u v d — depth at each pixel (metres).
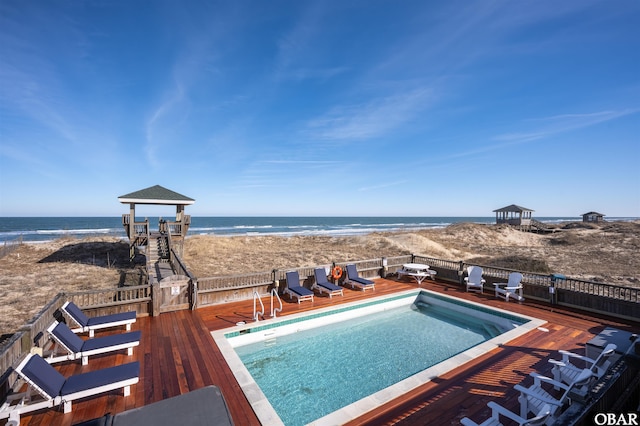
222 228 71.00
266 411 4.68
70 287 13.77
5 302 11.70
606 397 3.77
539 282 11.95
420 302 11.95
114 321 7.40
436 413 4.70
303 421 5.19
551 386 5.39
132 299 8.76
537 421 3.73
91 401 4.91
